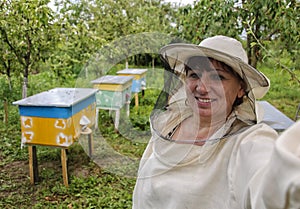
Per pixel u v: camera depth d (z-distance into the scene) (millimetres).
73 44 5445
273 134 980
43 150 5082
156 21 6926
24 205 3672
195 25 4918
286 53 4512
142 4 7062
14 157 4859
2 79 7492
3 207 3607
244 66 981
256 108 1115
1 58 5816
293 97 8258
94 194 3896
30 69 6129
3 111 6906
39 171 4441
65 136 3678
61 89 4371
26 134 3775
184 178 1123
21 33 5199
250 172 807
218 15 4340
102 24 5812
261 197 632
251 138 946
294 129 605
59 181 4180
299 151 577
